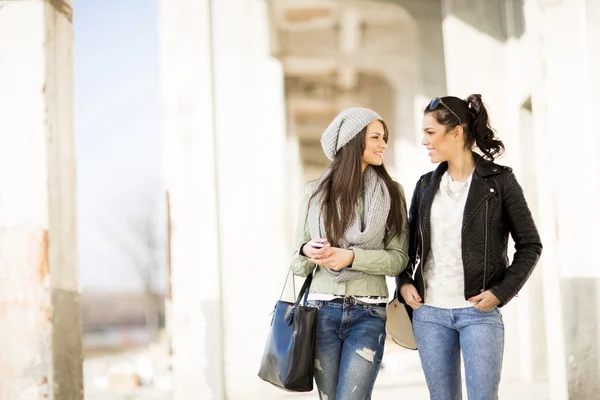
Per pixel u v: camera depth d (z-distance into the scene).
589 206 5.29
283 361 4.01
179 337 8.56
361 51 17.16
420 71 14.23
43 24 4.41
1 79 4.42
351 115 4.13
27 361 4.31
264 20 11.65
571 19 5.37
